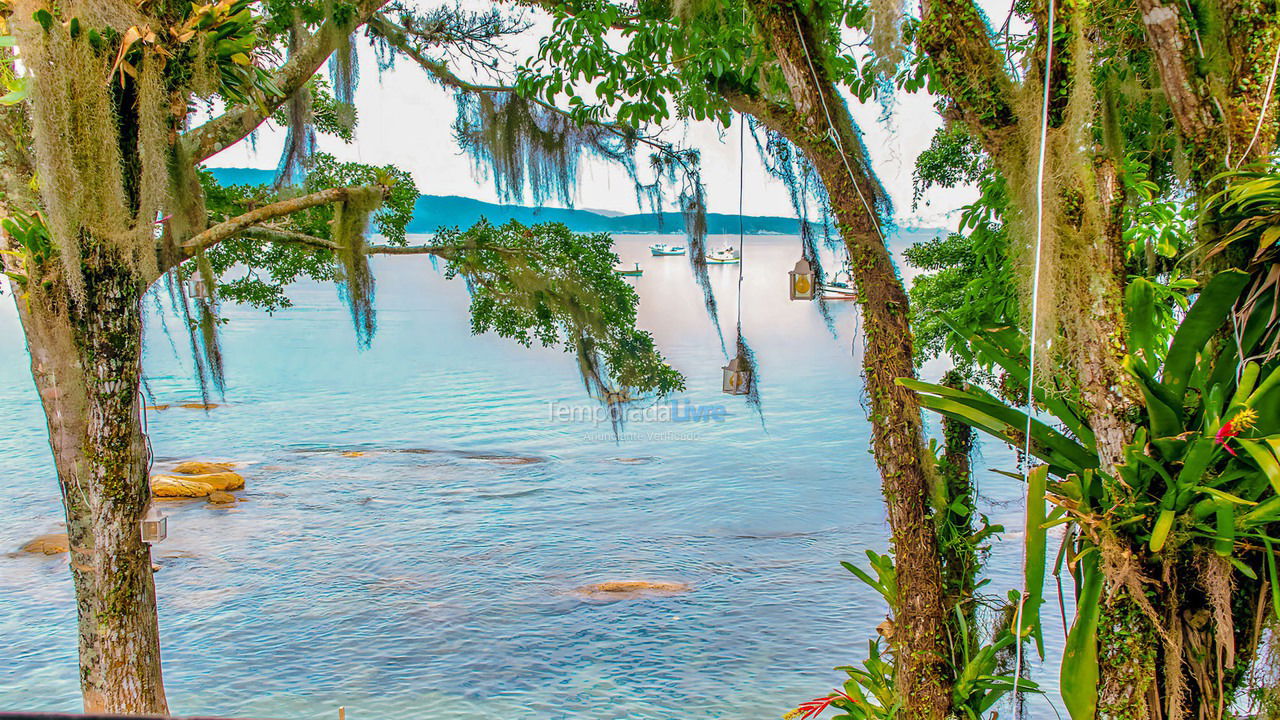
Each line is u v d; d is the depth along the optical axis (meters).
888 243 4.78
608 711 13.71
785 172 5.65
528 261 9.12
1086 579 3.62
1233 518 3.20
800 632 17.16
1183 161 4.09
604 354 9.60
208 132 6.92
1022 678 4.63
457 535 24.16
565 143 8.20
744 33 5.49
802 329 86.69
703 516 26.42
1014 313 4.69
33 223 5.21
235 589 19.16
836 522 25.70
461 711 13.66
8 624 16.36
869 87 5.88
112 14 4.80
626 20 6.62
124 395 5.57
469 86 8.36
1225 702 3.66
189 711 13.34
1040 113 3.46
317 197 7.50
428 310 127.50
